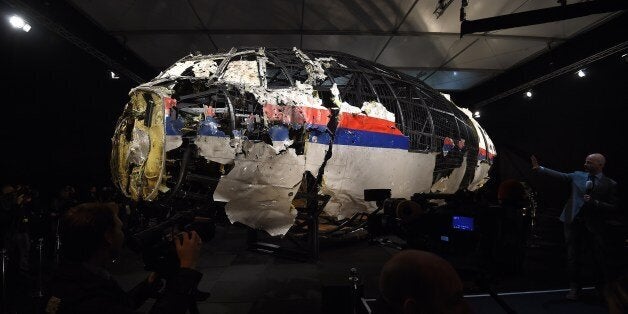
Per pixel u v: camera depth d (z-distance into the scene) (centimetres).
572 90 1011
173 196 476
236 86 474
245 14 896
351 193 530
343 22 933
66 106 845
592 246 398
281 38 1037
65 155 842
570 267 395
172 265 196
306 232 694
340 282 481
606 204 389
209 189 503
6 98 679
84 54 910
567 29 921
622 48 809
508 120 1313
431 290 102
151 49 1104
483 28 477
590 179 407
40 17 725
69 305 150
